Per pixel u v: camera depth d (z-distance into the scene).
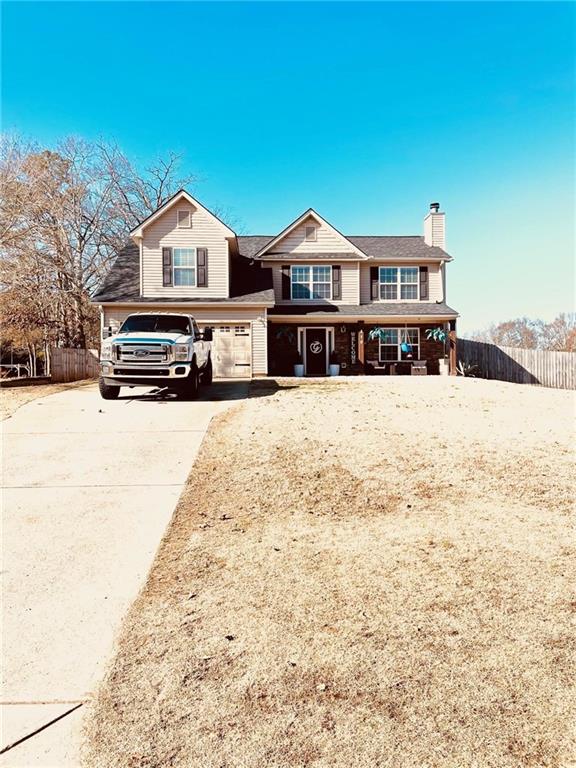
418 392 13.25
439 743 2.22
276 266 22.17
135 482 6.04
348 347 22.12
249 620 3.23
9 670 2.81
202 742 2.25
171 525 4.82
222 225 19.70
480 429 8.55
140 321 12.73
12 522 4.89
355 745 2.21
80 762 2.18
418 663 2.76
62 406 11.06
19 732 2.35
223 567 3.97
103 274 31.22
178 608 3.40
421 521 4.84
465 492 5.62
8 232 25.75
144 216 33.41
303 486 5.81
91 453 7.25
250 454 7.02
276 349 21.94
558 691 2.53
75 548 4.35
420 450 7.16
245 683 2.63
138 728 2.35
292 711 2.43
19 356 37.00
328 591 3.57
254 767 2.11
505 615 3.22
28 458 7.02
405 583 3.66
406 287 22.84
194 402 11.59
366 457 6.82
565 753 2.16
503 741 2.23
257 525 4.81
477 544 4.30
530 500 5.38
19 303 26.81
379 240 24.59
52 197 28.69
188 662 2.82
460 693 2.53
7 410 10.58
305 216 22.08
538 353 19.62
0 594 3.62
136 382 11.40
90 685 2.68
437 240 23.69
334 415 9.61
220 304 19.11
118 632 3.14
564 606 3.32
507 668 2.71
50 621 3.28
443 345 22.34
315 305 22.17
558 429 8.64
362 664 2.76
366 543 4.37
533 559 4.01
